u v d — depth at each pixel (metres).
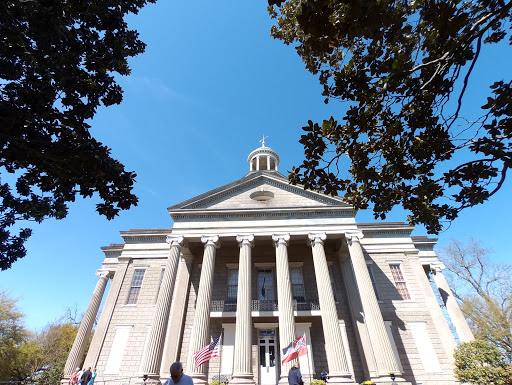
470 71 4.61
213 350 14.27
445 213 6.10
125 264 23.69
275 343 19.03
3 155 5.88
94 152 6.02
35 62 6.17
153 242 24.80
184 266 21.95
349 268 21.16
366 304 17.09
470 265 32.53
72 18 6.45
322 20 3.65
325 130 5.63
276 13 8.23
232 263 22.41
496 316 25.48
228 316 18.81
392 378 14.51
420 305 20.80
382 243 23.62
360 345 18.11
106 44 6.98
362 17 3.69
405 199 6.41
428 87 5.36
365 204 6.73
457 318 20.30
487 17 3.98
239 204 21.92
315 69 7.21
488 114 5.10
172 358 18.02
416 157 6.02
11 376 26.28
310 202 21.66
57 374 20.59
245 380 14.39
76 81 6.55
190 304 20.81
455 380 17.72
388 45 5.59
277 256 18.95
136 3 7.23
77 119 6.52
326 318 16.41
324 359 18.44
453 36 4.54
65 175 6.34
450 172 5.71
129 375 18.86
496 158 4.99
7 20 5.55
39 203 6.90
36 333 34.03
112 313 21.42
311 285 21.33
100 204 6.70
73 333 35.81
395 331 19.75
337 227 19.91
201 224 20.45
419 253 24.02
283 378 14.27
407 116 5.88
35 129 6.00
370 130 6.05
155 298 21.92
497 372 15.27
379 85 5.22
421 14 4.59
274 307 19.81
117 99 7.24
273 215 20.58
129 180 6.54
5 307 27.38
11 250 7.11
